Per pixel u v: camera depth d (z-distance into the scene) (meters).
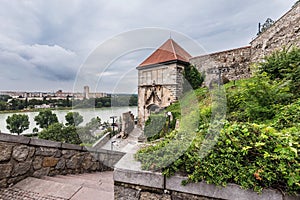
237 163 1.28
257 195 1.17
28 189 2.10
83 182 2.38
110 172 3.78
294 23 6.48
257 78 3.17
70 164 3.00
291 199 1.11
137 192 1.48
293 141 1.33
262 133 1.46
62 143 2.84
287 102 2.56
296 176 1.11
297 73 2.94
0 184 2.09
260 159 1.29
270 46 7.18
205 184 1.29
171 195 1.38
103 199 1.87
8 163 2.16
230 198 1.23
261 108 2.44
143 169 1.46
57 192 2.01
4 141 2.13
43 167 2.56
